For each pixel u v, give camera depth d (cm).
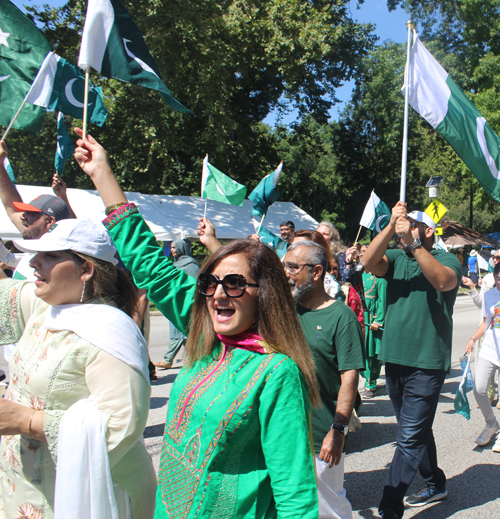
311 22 1988
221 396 152
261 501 147
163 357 849
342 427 259
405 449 323
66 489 159
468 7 2481
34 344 189
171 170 2341
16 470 183
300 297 285
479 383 477
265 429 148
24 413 167
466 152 418
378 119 2950
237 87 2192
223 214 1648
